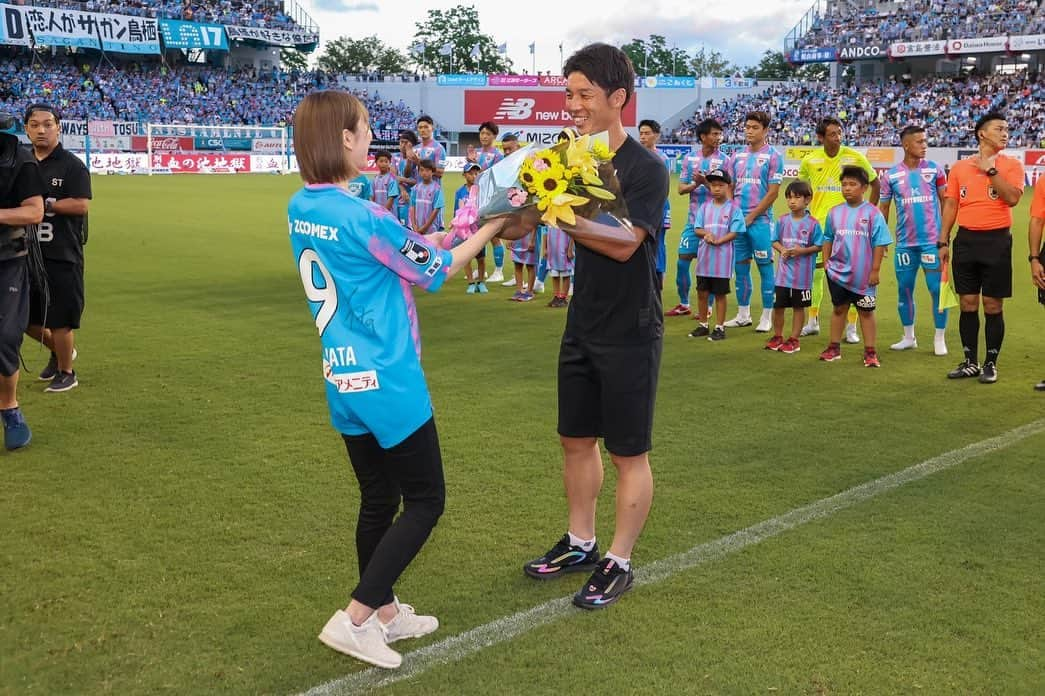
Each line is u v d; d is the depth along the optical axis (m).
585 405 3.38
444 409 5.62
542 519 3.96
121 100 43.50
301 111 2.67
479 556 3.61
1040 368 6.91
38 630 3.00
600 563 3.29
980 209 6.29
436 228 11.08
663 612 3.15
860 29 44.88
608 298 3.20
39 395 5.89
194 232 15.97
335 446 4.89
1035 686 2.70
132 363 6.77
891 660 2.84
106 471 4.49
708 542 3.71
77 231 5.89
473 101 53.06
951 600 3.21
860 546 3.66
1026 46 39.00
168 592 3.27
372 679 2.76
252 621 3.08
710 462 4.69
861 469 4.59
